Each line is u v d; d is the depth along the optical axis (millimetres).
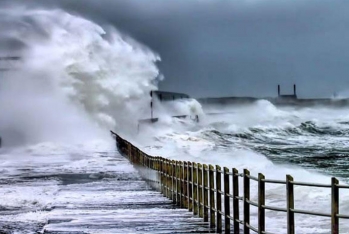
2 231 43750
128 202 62844
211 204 45312
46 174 103750
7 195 68625
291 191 30047
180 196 58781
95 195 70250
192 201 53250
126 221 48250
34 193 71688
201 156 174375
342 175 130750
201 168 49781
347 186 26688
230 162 154500
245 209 36531
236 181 38562
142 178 95500
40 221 48812
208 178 47812
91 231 43375
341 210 58688
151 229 44125
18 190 75500
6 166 123750
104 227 45188
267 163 150750
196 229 44031
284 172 123812
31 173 105938
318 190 67125
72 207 58438
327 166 159500
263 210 33500
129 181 90875
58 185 83938
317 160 182125
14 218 50594
